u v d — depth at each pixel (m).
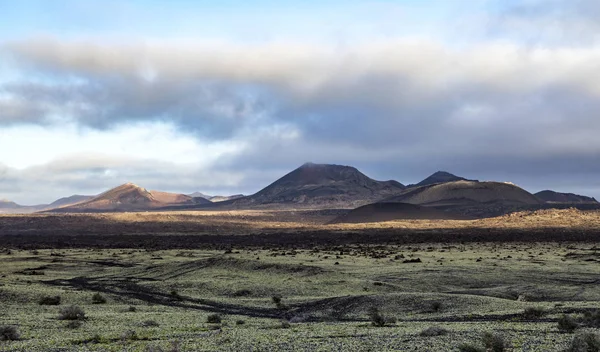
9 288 70.44
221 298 70.62
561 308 50.31
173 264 107.38
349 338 36.50
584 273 85.12
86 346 35.03
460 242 184.25
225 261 103.50
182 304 66.06
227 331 41.31
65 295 68.88
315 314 56.34
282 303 64.31
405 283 79.06
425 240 195.25
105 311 56.94
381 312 54.47
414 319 49.62
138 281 90.25
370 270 93.38
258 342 35.59
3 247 184.00
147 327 44.25
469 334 36.66
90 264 118.94
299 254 134.38
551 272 86.44
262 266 96.69
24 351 33.59
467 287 76.62
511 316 47.97
